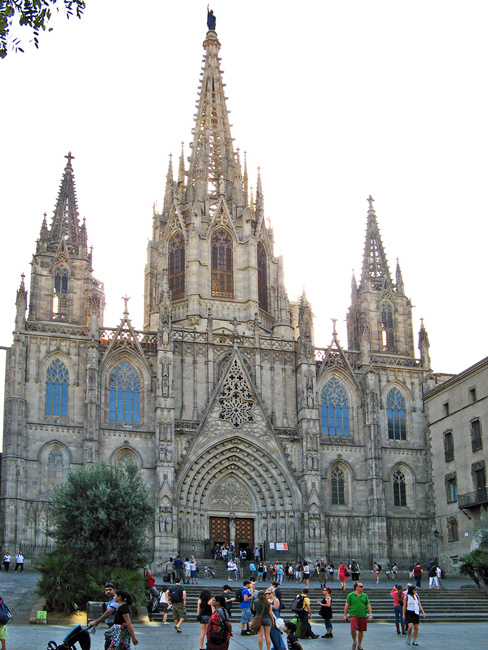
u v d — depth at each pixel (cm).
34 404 9700
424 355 11250
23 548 9112
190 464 9831
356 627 4103
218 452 10038
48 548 9250
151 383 10131
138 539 6781
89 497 6769
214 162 12681
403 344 11419
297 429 10388
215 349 10500
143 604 5769
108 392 10006
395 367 11119
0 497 9212
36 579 7600
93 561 6372
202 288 11431
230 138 12825
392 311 11550
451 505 9975
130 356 10181
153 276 12012
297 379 10575
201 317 11244
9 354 9800
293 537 9956
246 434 10131
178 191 12150
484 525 8150
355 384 10838
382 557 10075
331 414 10744
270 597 4025
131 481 7100
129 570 6197
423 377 11188
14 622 5472
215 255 11725
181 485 9738
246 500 10194
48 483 9506
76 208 10956
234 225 11906
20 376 9625
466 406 9762
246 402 10275
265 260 12094
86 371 9875
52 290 10319
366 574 9750
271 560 9775
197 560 9400
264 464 10162
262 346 10675
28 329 9994
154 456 9862
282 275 12044
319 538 9775
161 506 9312
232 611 6322
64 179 11056
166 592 5597
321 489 10175
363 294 11419
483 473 9312
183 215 12106
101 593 5616
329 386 10838
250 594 4816
